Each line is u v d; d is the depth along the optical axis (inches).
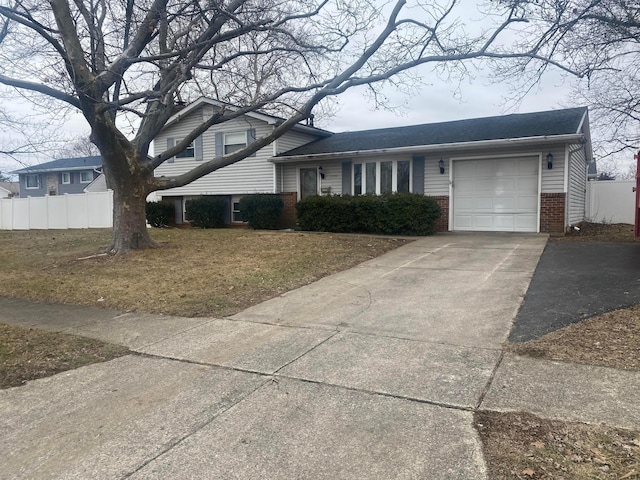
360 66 407.5
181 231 633.6
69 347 204.7
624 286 252.7
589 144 636.1
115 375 173.3
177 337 215.3
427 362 170.2
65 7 343.6
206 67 374.0
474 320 215.5
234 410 140.7
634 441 113.2
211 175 773.9
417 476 104.7
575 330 191.3
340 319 230.4
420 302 252.1
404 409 136.0
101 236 611.2
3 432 133.7
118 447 122.7
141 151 442.3
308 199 617.3
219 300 277.9
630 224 683.4
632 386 142.2
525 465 106.2
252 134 671.1
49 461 117.6
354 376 161.5
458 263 354.0
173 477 108.7
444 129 657.0
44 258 462.6
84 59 351.6
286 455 115.6
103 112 363.9
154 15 366.9
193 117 786.2
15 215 946.1
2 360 190.2
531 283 275.3
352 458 113.0
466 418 128.9
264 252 427.5
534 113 642.8
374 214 560.1
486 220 565.0
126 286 319.0
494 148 546.0
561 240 453.7
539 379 150.3
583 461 106.5
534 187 536.1
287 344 198.4
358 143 674.2
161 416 138.9
